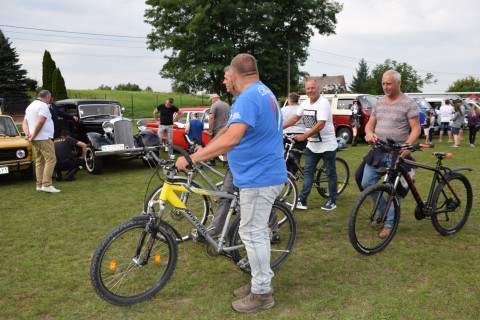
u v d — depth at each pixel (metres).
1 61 44.72
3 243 4.49
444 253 4.02
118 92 57.19
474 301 3.09
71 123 10.10
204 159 2.69
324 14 34.53
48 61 37.38
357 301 3.14
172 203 3.28
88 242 4.52
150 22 33.09
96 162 8.63
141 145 9.44
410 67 45.00
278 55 32.69
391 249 4.16
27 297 3.28
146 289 3.32
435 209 4.38
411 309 2.99
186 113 12.15
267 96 2.81
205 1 29.42
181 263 3.90
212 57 31.02
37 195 6.76
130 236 3.19
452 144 13.48
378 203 4.02
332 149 5.38
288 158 5.77
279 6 32.06
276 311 3.03
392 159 4.05
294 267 3.78
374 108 4.45
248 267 3.55
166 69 32.66
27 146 7.94
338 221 5.15
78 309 3.09
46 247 4.36
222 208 3.59
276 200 3.68
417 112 4.10
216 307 3.10
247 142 2.79
